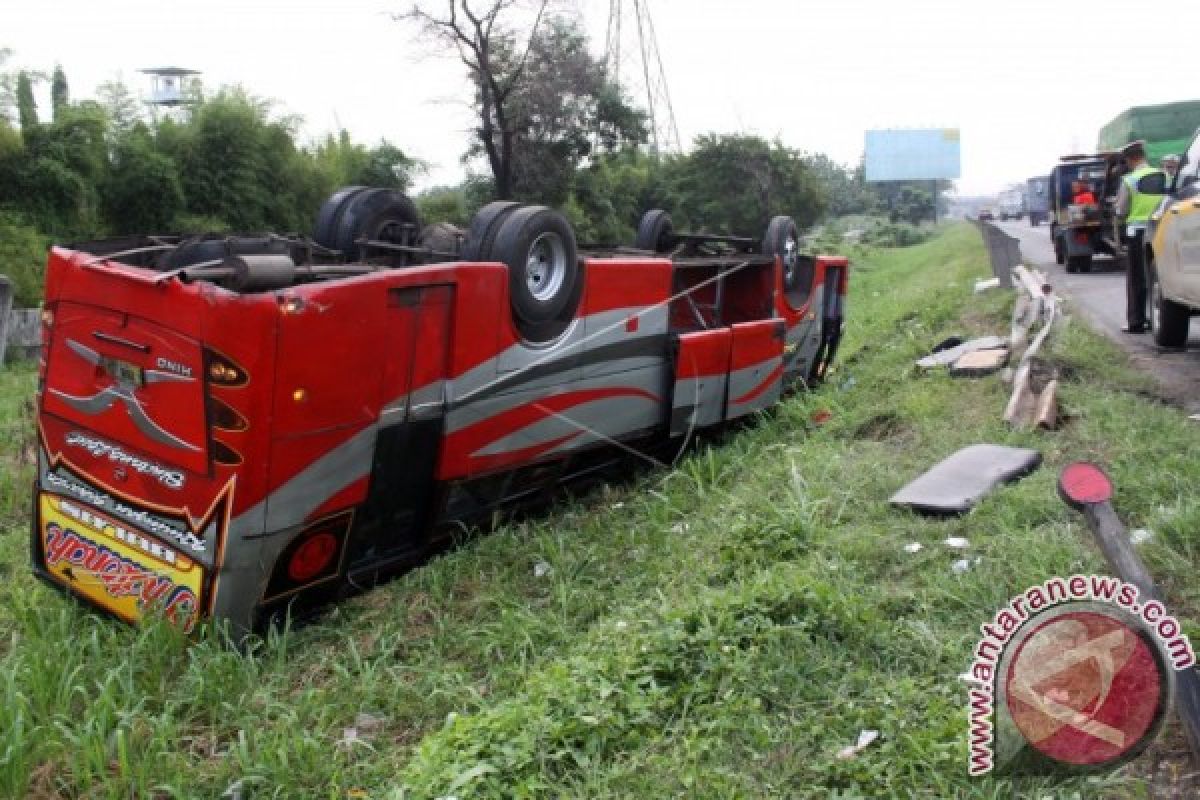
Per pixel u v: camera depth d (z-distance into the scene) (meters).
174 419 5.43
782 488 7.26
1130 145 14.22
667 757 4.14
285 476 5.43
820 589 5.01
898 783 3.82
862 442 8.45
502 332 6.70
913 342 12.44
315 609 6.18
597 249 9.24
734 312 10.53
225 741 4.85
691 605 5.13
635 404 8.27
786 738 4.20
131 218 21.69
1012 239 15.05
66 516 6.05
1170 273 9.78
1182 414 7.79
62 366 5.93
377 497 6.21
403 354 6.02
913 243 57.91
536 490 7.80
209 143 22.78
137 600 5.73
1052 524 5.79
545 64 31.27
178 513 5.50
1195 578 4.90
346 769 4.50
